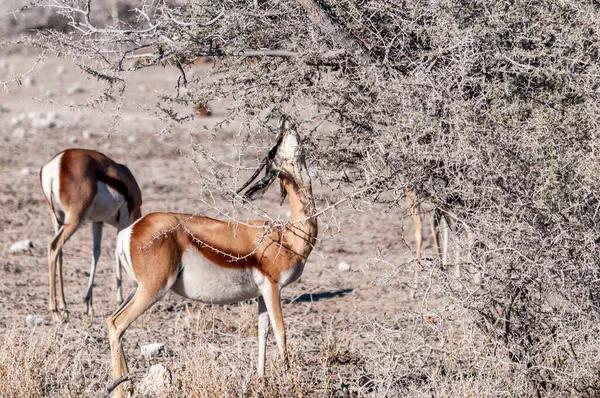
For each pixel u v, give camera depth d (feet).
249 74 51.67
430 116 47.14
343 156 51.49
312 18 50.78
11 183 169.07
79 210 89.81
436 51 49.67
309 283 102.47
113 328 55.93
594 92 48.08
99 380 60.70
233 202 50.21
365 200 48.67
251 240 58.18
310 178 57.77
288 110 50.98
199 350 60.18
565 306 49.55
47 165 91.40
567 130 49.32
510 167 47.37
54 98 262.47
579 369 50.70
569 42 48.73
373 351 64.95
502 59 50.21
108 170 93.81
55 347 66.13
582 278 48.88
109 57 51.52
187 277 57.67
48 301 93.30
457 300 49.78
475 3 50.72
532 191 48.24
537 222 48.39
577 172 47.67
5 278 103.60
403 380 55.98
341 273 107.86
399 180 48.98
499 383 52.65
